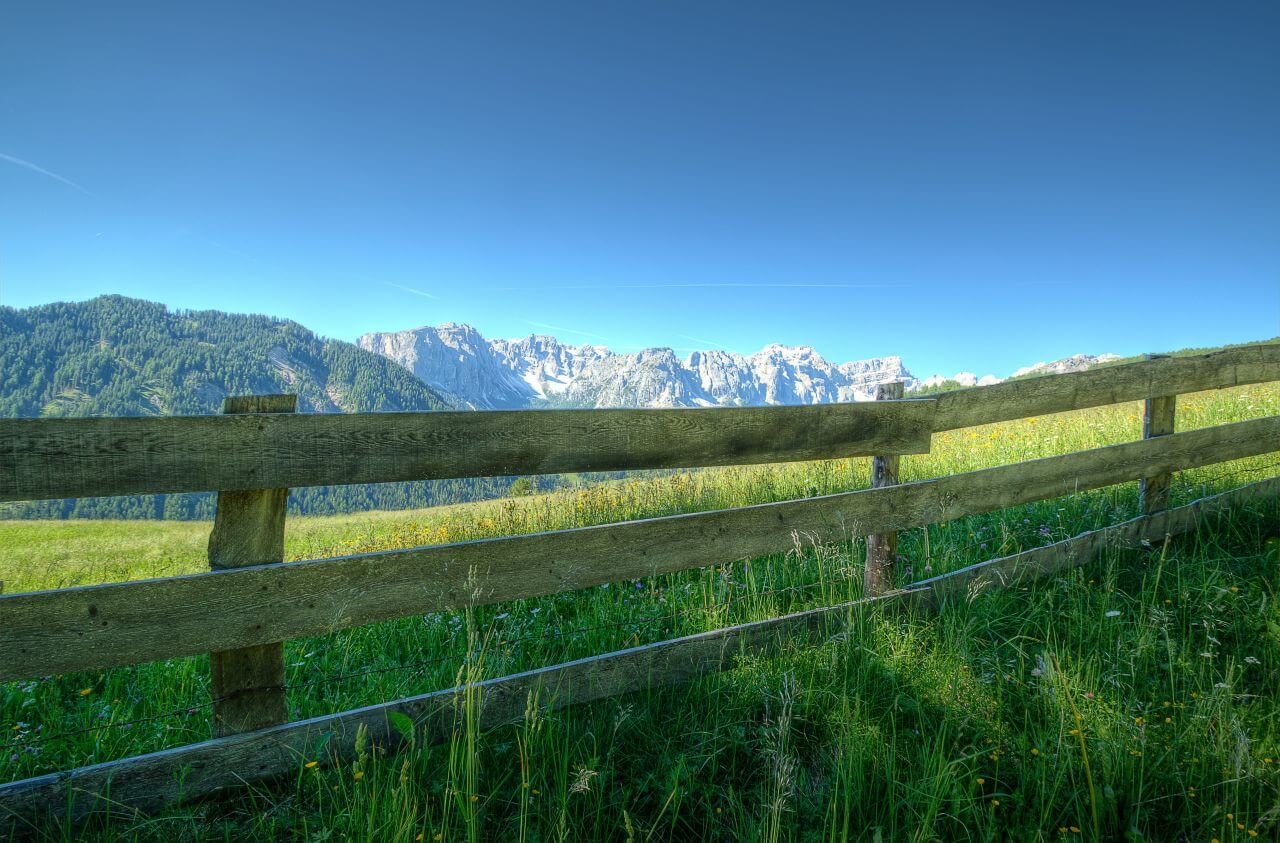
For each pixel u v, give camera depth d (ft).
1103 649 11.89
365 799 8.41
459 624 14.24
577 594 15.89
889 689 10.93
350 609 9.42
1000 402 15.20
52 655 7.94
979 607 13.50
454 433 10.02
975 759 9.07
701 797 9.02
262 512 9.09
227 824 8.34
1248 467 21.16
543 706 10.48
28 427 7.75
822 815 8.52
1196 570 14.78
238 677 9.09
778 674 11.21
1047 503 19.04
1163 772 8.84
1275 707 9.91
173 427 8.39
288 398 9.11
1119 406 38.99
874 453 13.75
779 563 16.12
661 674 11.41
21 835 7.94
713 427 12.05
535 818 8.63
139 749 10.25
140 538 122.31
